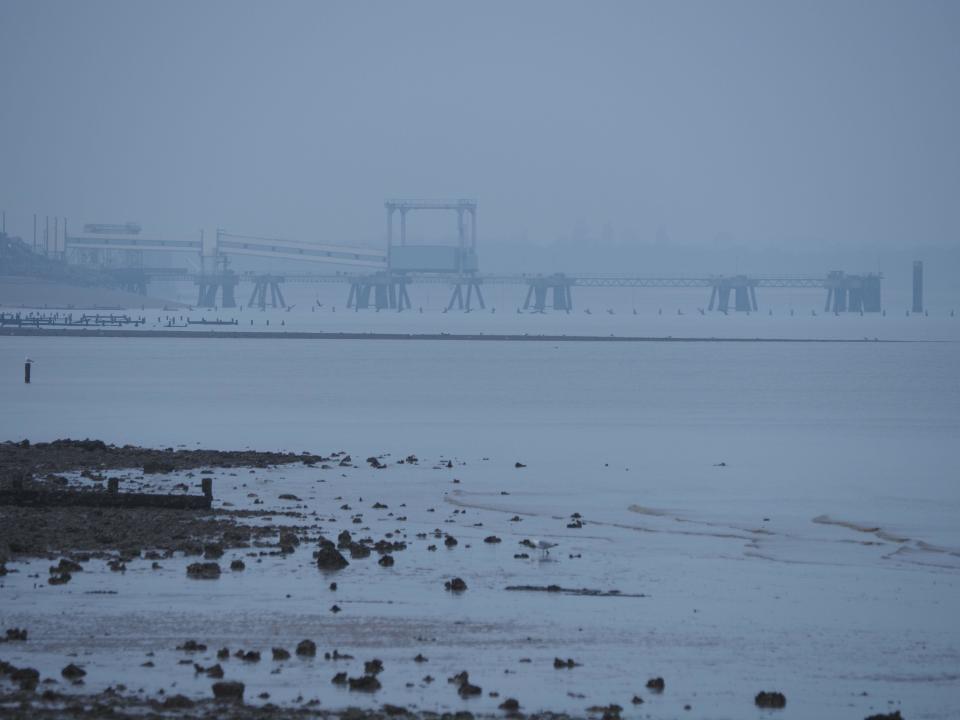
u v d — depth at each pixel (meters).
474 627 88.06
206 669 75.56
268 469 174.12
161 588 96.44
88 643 81.50
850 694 75.00
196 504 133.38
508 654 81.69
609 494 158.75
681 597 98.62
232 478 163.12
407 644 83.44
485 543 120.62
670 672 78.50
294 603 93.12
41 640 82.06
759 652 83.38
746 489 164.88
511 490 160.88
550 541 122.75
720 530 132.38
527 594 98.56
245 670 76.19
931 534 130.88
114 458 179.00
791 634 87.75
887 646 85.19
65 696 69.62
